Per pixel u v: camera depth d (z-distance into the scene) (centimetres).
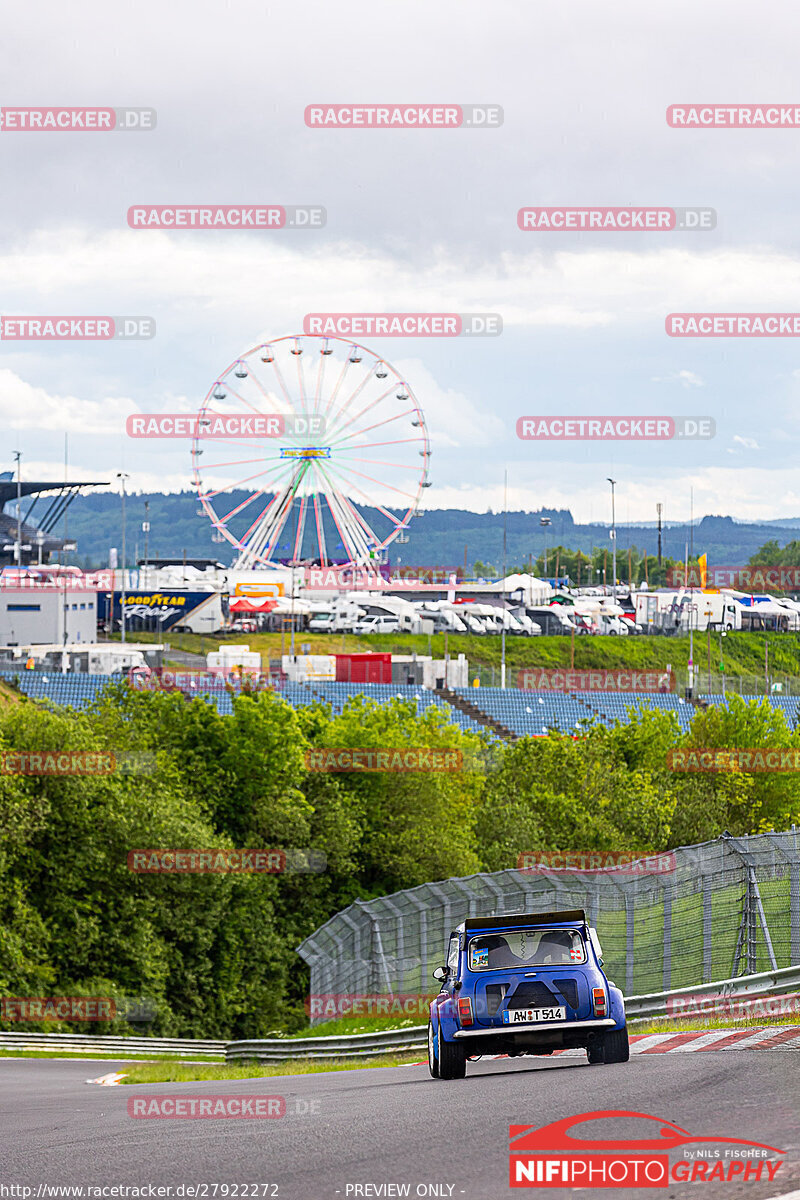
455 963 1772
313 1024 4781
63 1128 1484
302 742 7612
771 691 16325
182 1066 3225
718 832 8819
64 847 5678
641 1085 1338
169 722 7394
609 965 3456
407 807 7975
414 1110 1342
